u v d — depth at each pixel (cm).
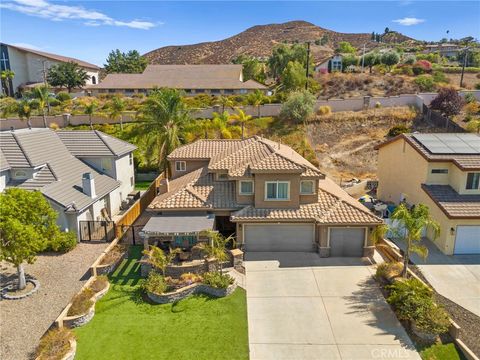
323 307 2223
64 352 1783
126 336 1962
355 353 1862
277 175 2825
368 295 2342
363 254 2845
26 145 3469
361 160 5284
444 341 1938
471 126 5462
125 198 4319
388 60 9800
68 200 3083
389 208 3584
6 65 10638
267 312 2180
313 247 2923
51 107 7544
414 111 6309
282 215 2819
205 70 10019
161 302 2256
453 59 12975
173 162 3816
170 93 4712
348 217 2772
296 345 1916
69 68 9556
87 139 4125
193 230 2622
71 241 2928
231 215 2872
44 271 2616
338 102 6488
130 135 5956
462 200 2978
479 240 2900
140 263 2589
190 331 2008
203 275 2450
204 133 5850
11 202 2238
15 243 2170
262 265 2716
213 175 3269
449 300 2295
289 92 7081
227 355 1838
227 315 2147
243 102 7050
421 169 3256
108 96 8838
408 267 2697
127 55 15250
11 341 1923
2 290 2359
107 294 2341
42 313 2150
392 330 2022
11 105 6944
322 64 10544
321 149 5559
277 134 5947
